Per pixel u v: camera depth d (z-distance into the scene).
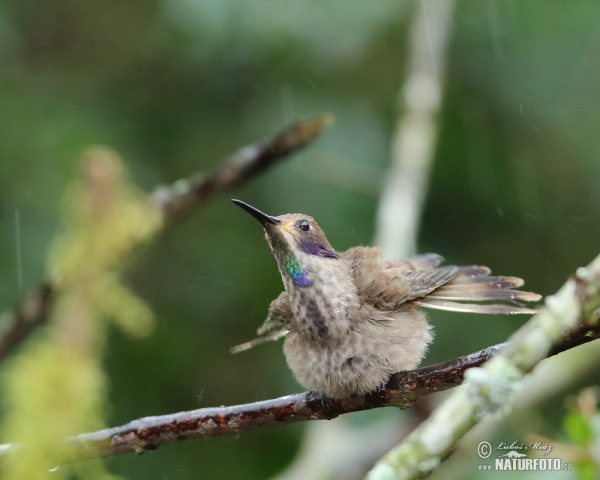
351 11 11.30
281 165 10.94
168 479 10.50
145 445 5.76
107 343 10.66
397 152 10.16
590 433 5.57
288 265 6.45
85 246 4.15
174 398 10.75
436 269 6.80
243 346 6.74
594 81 11.41
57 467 3.78
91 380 3.85
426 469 3.67
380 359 5.98
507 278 6.73
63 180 10.30
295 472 8.59
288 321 6.47
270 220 6.62
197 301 11.01
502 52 11.62
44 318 6.50
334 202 10.71
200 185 7.62
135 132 11.45
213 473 10.56
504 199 11.62
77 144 10.70
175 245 11.16
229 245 11.07
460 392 3.76
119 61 12.16
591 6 11.50
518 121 11.62
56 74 11.98
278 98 11.53
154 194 7.50
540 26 11.55
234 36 10.95
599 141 11.42
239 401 10.77
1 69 11.70
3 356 6.58
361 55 11.62
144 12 12.32
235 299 11.01
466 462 7.94
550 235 11.52
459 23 11.73
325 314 6.14
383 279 6.33
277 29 11.02
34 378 3.78
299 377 6.21
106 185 4.32
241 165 7.70
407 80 10.94
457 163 11.66
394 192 9.77
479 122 11.68
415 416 9.12
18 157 10.62
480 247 11.57
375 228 10.60
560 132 11.51
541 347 3.66
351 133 11.37
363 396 5.95
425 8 11.12
